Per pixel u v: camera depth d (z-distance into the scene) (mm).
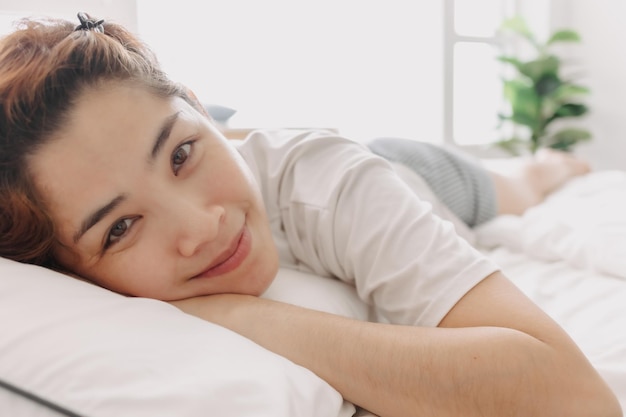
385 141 1312
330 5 2277
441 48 2561
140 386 368
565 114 2521
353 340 474
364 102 2426
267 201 730
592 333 690
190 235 508
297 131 836
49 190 493
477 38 2664
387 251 580
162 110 525
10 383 389
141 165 495
